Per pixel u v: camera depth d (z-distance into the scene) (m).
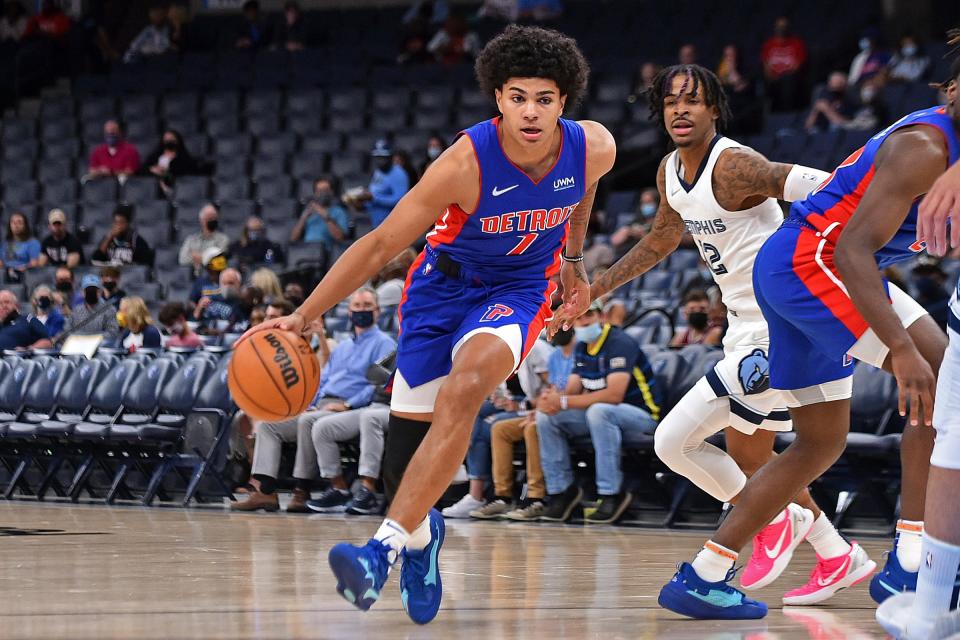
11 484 16.38
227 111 29.78
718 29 28.92
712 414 7.21
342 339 15.84
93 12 37.22
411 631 5.50
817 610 6.65
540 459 12.96
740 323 7.38
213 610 6.12
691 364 12.83
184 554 9.10
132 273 23.11
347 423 13.95
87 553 9.16
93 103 30.81
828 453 6.27
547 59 5.71
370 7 35.44
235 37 34.25
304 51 31.56
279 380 5.84
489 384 5.79
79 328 19.33
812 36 27.78
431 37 31.38
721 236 7.32
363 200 23.66
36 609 6.12
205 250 23.25
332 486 14.15
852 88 23.64
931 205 4.69
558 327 7.08
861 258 5.33
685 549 9.88
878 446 11.41
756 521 6.18
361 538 10.58
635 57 28.56
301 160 27.08
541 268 6.29
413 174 24.02
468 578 7.79
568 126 6.06
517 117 5.73
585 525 12.46
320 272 21.66
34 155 30.14
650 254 7.81
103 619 5.76
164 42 33.69
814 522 6.89
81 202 27.25
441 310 6.20
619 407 12.45
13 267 24.19
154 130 29.89
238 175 27.39
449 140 27.11
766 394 7.21
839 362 6.17
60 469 17.08
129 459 15.49
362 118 28.31
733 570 6.19
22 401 16.75
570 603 6.62
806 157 22.34
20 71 33.09
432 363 6.16
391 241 5.92
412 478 5.58
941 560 4.92
